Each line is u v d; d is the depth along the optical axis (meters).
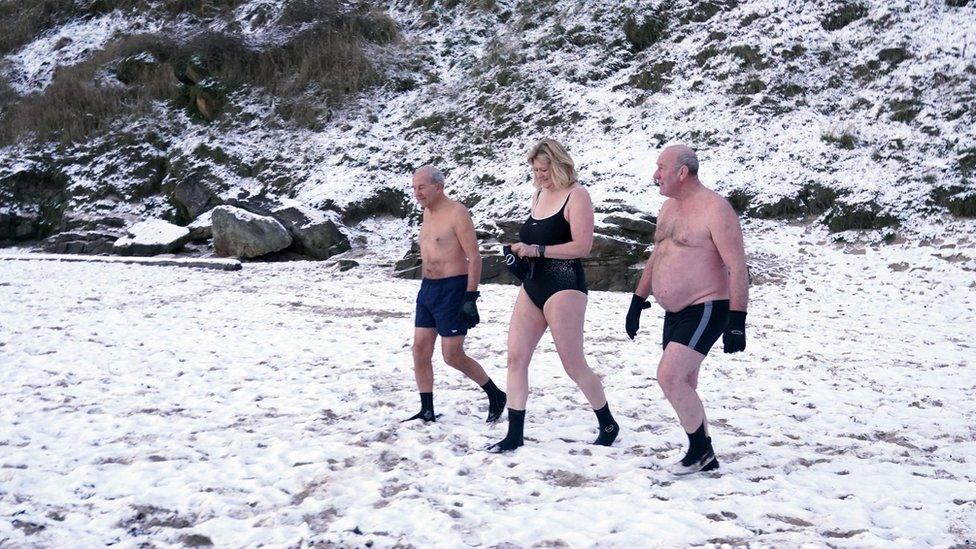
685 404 4.51
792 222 16.86
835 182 17.09
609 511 3.94
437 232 5.54
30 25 31.88
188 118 25.67
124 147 24.69
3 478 4.37
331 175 22.59
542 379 7.32
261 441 5.19
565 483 4.45
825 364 8.21
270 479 4.43
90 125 25.58
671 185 4.45
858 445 5.37
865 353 8.83
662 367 4.48
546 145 4.94
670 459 4.83
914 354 8.80
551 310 4.90
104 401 6.36
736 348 4.21
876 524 3.83
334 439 5.20
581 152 20.34
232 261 17.66
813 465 4.84
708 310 4.43
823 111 19.27
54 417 5.83
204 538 3.62
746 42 21.41
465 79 24.92
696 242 4.42
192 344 8.96
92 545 3.55
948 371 7.94
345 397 6.51
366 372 7.54
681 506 4.00
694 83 21.06
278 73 26.09
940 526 3.78
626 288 14.11
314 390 6.72
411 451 4.94
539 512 3.92
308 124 24.50
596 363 8.12
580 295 4.93
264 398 6.52
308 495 4.21
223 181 23.16
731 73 20.81
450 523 3.74
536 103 22.72
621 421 5.81
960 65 18.80
